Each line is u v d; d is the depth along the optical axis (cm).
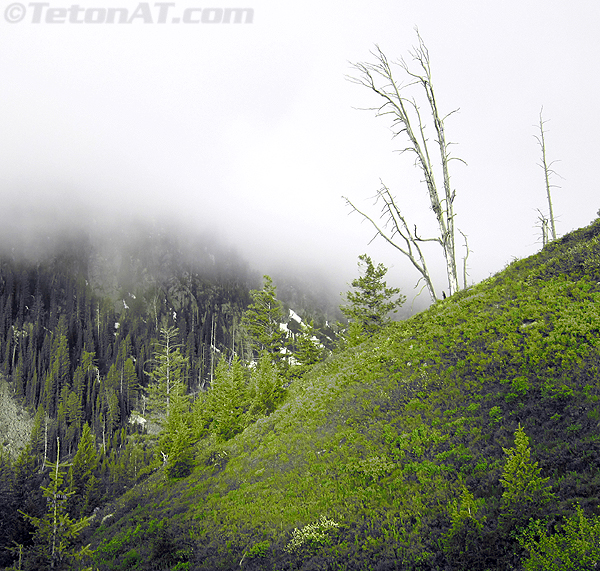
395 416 1429
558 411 991
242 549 1136
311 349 5231
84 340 13888
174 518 1661
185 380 9844
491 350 1458
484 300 1902
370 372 1878
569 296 1541
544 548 620
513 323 1545
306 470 1420
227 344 17475
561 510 686
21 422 9875
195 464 2453
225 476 1856
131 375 11412
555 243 2131
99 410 10512
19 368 11062
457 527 754
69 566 1817
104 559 1711
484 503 806
